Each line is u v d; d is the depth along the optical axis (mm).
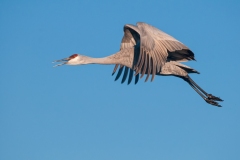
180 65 16172
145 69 14195
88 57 16703
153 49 14477
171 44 14812
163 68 16016
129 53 16484
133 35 17031
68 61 16719
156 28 15094
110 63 16609
